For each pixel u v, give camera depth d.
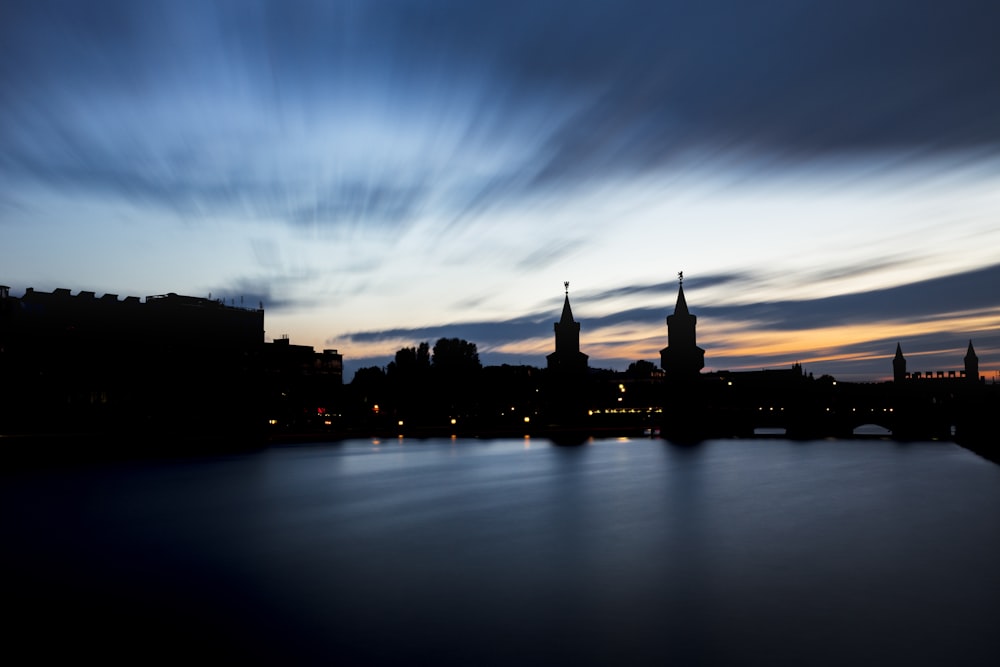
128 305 114.81
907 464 90.62
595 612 27.33
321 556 37.00
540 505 55.41
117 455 97.94
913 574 32.69
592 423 168.75
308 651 23.22
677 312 157.75
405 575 33.00
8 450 91.19
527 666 22.09
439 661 22.47
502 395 199.88
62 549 38.69
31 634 24.72
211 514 50.62
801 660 22.45
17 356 99.69
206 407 119.19
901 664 22.11
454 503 56.59
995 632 24.81
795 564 34.81
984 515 50.03
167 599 28.98
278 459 95.25
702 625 25.73
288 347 157.75
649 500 58.19
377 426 159.88
